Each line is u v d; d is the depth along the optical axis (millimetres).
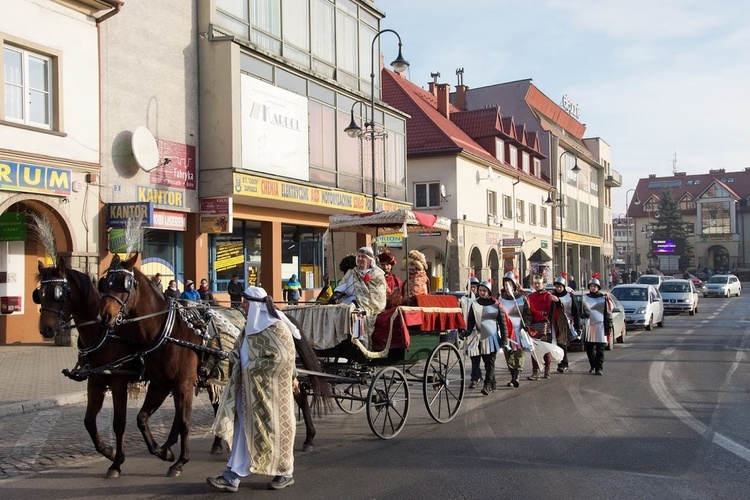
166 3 19984
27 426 9656
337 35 26953
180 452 7699
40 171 16000
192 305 7816
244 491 6594
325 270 30062
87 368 6984
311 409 9469
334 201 25531
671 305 35219
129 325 7027
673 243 94000
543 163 56375
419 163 38281
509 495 6379
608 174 76562
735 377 14078
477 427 9500
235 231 24516
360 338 8539
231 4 21812
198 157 21047
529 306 13953
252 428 6508
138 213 17594
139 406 11328
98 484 6871
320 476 7098
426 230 11523
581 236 64875
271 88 22516
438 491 6527
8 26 15445
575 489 6543
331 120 25938
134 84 18891
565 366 15164
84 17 17375
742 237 101000
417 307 9320
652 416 10102
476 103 59062
